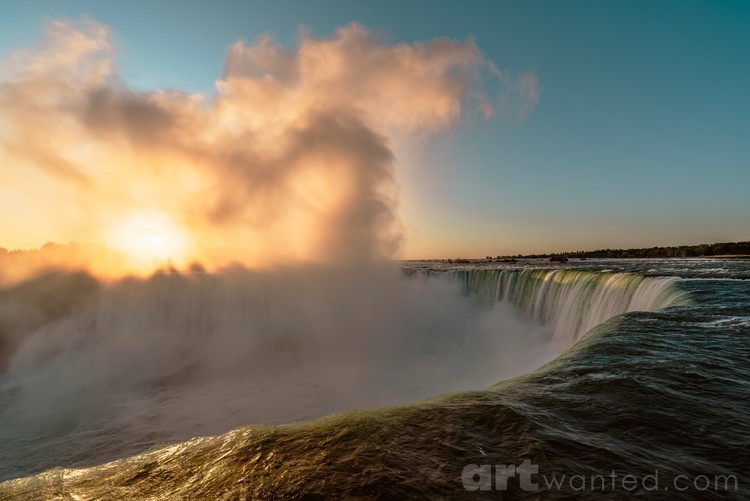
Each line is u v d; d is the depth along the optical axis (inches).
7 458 527.5
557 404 189.3
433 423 167.6
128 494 127.7
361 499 114.1
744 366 245.6
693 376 226.5
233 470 136.2
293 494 118.5
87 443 571.5
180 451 155.5
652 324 381.1
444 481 123.3
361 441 151.7
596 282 826.2
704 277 815.1
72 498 128.0
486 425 165.0
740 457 139.7
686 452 143.6
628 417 173.0
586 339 340.5
